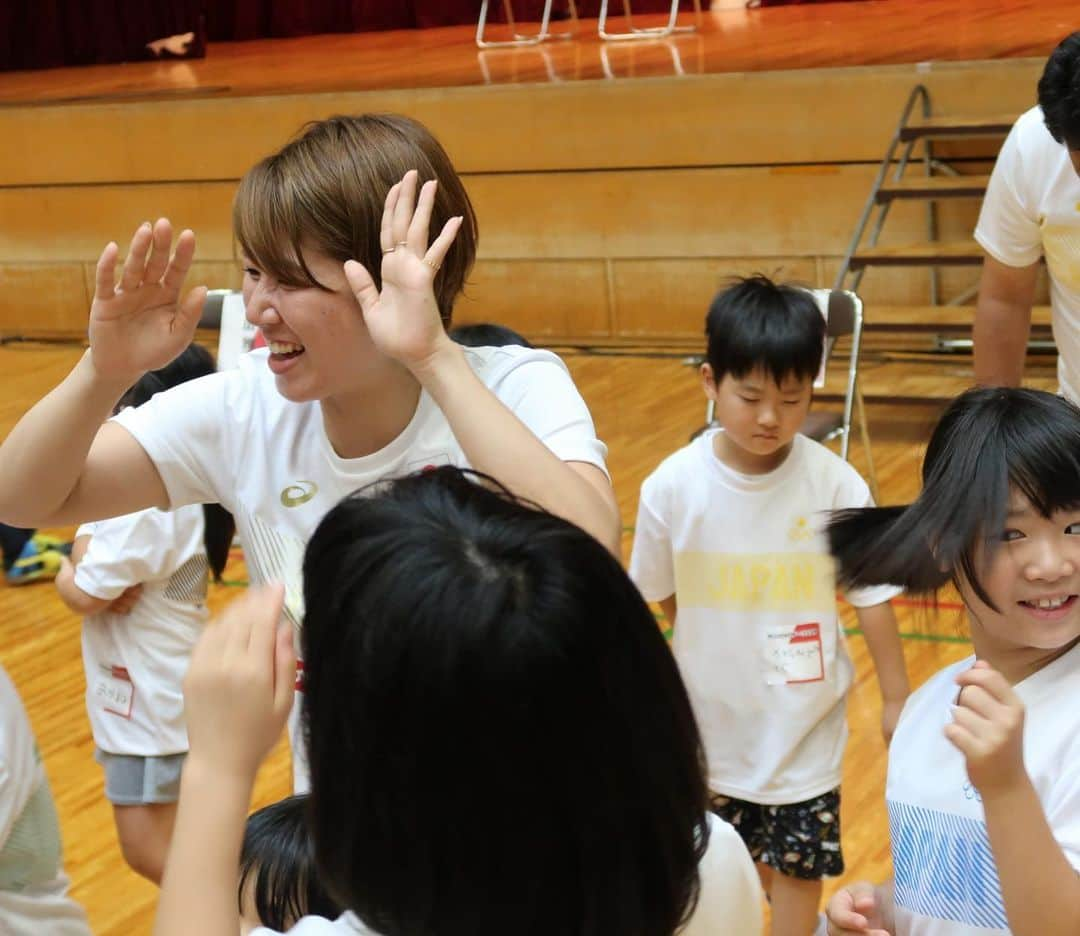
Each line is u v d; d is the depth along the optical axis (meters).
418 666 0.85
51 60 11.39
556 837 0.88
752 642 2.71
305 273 1.43
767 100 7.66
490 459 1.28
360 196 1.42
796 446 2.76
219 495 1.65
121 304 1.41
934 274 7.49
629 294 8.30
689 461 2.77
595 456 1.45
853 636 4.54
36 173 9.27
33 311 9.57
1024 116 2.76
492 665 0.84
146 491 1.63
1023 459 1.33
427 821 0.87
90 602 2.92
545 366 1.54
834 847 2.73
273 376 1.63
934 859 1.46
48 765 4.07
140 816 3.03
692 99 7.80
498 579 0.87
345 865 0.91
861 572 1.46
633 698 0.89
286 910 1.40
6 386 8.43
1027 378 6.99
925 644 4.35
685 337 8.25
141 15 11.14
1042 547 1.33
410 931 0.91
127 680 3.00
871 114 7.48
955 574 1.40
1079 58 2.33
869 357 7.50
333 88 8.56
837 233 7.74
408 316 1.33
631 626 0.90
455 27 11.36
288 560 1.63
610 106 7.98
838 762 2.73
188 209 9.01
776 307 2.63
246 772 0.98
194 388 1.66
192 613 3.04
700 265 8.09
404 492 0.94
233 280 9.06
